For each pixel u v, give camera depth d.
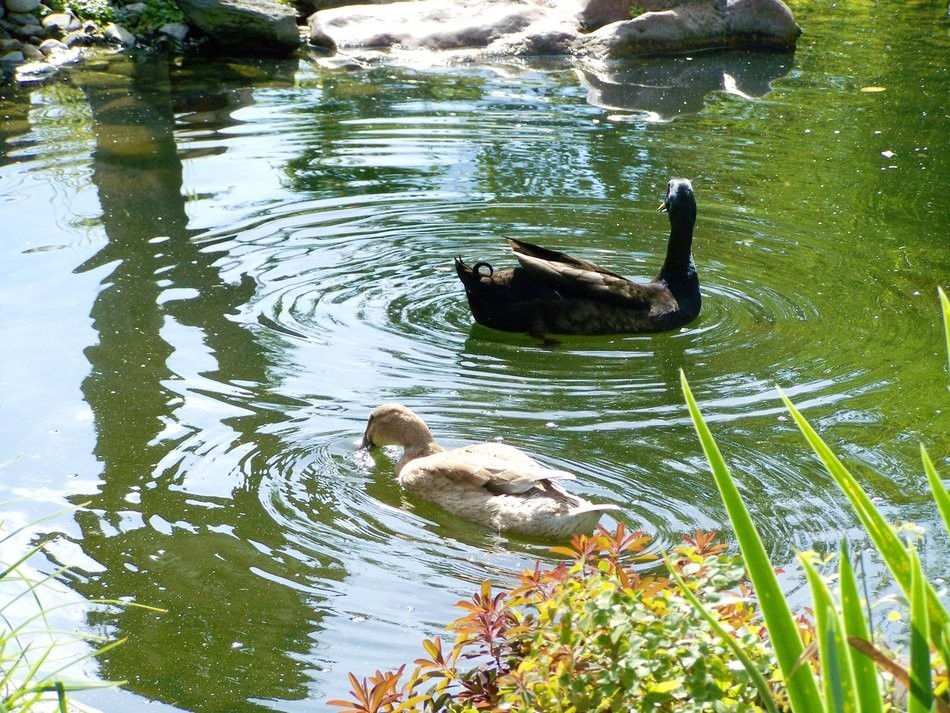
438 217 6.17
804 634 3.74
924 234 6.13
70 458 5.14
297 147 6.60
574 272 5.68
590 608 3.60
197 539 4.96
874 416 5.32
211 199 6.21
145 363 5.43
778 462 5.18
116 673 4.73
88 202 6.16
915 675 2.60
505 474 5.04
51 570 4.89
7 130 6.68
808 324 5.70
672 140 6.75
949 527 2.88
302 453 5.18
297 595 4.86
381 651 4.76
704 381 5.47
